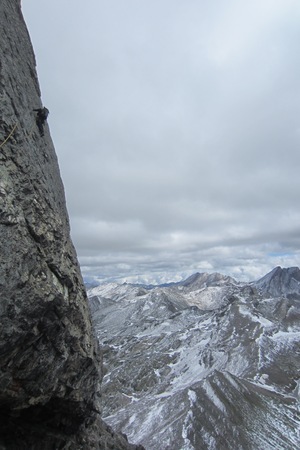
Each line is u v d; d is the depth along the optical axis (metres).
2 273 15.07
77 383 22.23
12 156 17.72
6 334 15.20
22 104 20.67
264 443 112.88
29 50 25.70
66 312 18.97
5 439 20.08
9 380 16.95
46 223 19.05
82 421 25.95
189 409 127.19
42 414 22.30
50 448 22.64
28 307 16.06
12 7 24.08
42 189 20.03
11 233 16.02
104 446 30.66
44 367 18.53
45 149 24.16
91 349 22.92
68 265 20.72
